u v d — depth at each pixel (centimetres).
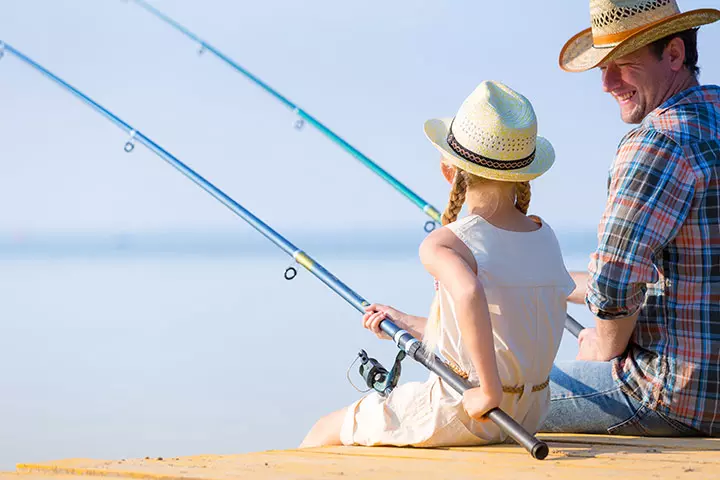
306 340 1781
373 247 8569
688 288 636
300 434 1099
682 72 653
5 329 2033
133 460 592
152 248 8406
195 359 1617
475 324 565
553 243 631
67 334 1947
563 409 678
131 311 2322
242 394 1326
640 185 622
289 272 761
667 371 644
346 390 1334
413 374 1418
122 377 1476
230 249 8019
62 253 6888
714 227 625
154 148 963
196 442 1070
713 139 627
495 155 601
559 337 630
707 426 647
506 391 609
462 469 546
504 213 617
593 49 710
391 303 2117
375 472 539
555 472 533
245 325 2011
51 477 554
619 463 559
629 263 620
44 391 1382
